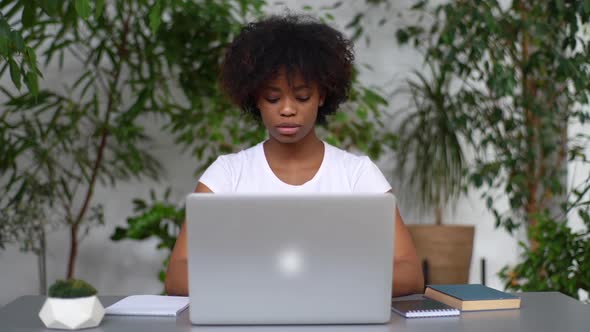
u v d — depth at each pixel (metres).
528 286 2.73
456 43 3.90
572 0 3.02
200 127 3.66
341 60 1.65
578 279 2.62
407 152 3.94
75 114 3.41
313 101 1.58
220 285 1.29
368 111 4.05
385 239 1.28
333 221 1.26
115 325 1.35
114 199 3.92
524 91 3.52
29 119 3.67
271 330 1.28
